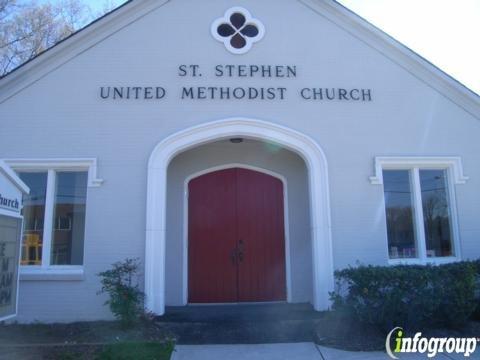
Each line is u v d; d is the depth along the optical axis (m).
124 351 6.82
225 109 9.18
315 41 9.61
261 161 10.25
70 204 8.94
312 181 9.07
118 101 9.08
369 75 9.59
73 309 8.40
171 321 8.23
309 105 9.34
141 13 9.41
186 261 9.84
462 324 7.91
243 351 6.95
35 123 8.93
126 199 8.74
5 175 5.46
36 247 8.76
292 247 9.96
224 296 9.84
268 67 9.41
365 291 7.41
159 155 8.84
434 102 9.64
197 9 9.52
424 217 9.48
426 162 9.39
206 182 10.20
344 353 6.86
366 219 9.04
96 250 8.55
